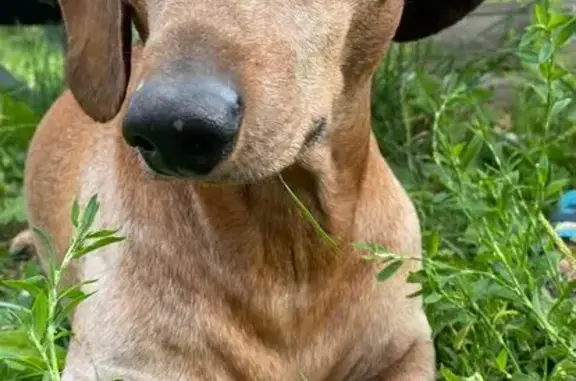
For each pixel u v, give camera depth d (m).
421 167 0.84
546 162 0.61
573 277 0.64
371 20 0.54
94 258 0.59
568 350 0.53
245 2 0.46
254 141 0.44
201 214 0.56
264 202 0.55
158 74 0.43
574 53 0.91
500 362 0.55
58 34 1.31
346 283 0.58
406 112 0.87
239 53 0.44
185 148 0.43
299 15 0.48
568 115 0.76
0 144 0.96
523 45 0.61
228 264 0.56
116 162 0.59
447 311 0.62
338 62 0.52
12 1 1.16
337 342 0.59
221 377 0.56
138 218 0.57
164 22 0.46
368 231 0.59
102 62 0.56
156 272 0.57
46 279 0.56
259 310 0.56
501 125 0.95
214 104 0.42
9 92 1.05
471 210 0.61
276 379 0.57
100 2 0.56
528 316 0.57
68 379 0.56
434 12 0.68
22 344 0.53
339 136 0.56
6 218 0.85
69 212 0.66
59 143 0.71
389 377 0.60
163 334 0.56
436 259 0.63
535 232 0.60
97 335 0.57
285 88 0.46
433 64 1.01
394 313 0.60
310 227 0.56
